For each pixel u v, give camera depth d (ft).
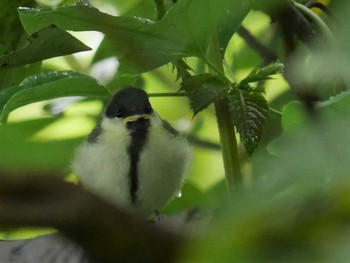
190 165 23.16
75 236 3.03
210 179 25.11
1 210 2.94
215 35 16.44
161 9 17.21
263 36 19.99
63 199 3.04
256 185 3.46
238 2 12.92
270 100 19.66
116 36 8.71
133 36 11.91
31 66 23.34
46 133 21.09
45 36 14.23
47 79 18.03
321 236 2.94
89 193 3.09
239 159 15.25
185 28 13.00
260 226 2.98
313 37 14.57
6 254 6.05
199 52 13.80
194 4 12.54
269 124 14.33
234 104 14.28
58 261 5.27
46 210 3.01
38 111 25.57
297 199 3.18
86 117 25.67
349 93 7.93
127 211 3.17
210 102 14.32
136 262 3.04
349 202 3.03
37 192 3.01
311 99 5.76
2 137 13.80
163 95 17.17
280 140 4.26
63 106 25.00
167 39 12.78
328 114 4.39
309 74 5.21
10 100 16.85
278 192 3.35
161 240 3.07
